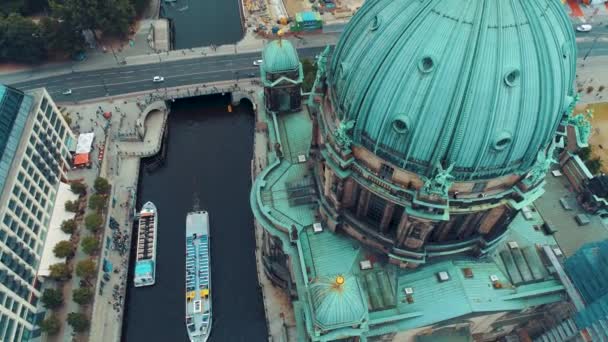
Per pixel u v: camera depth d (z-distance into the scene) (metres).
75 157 131.00
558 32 66.31
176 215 129.25
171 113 155.38
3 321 92.00
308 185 100.19
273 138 114.00
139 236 120.81
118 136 140.38
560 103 67.31
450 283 83.88
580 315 79.56
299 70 111.12
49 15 182.50
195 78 159.88
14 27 152.62
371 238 86.31
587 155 132.62
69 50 161.50
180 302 112.94
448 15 62.72
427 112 63.78
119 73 161.50
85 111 147.25
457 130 63.59
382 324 81.19
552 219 95.44
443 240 85.38
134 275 115.88
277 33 178.88
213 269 118.94
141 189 135.12
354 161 75.88
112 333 105.62
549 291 84.06
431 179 67.75
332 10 190.88
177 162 143.00
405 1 67.06
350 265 88.31
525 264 87.31
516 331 101.38
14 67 163.25
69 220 117.12
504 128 63.62
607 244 79.88
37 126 115.69
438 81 62.47
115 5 162.88
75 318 99.69
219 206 131.62
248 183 137.38
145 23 183.12
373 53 68.12
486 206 73.81
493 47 61.19
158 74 161.25
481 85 61.44
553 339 89.00
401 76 64.75
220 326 110.31
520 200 73.12
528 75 62.25
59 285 110.81
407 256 83.44
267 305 110.94
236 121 154.75
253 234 125.75
